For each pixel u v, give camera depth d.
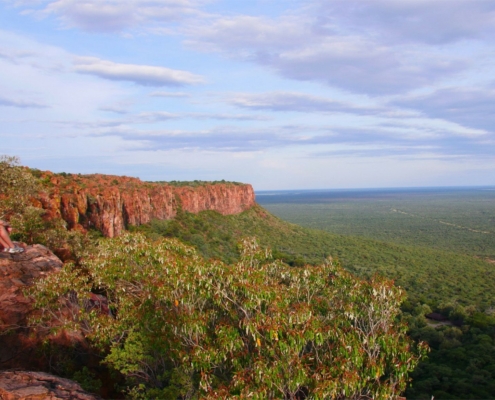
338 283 14.80
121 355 14.18
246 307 11.76
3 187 25.73
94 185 61.19
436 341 40.91
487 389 28.55
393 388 11.33
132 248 16.84
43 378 9.72
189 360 12.48
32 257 18.75
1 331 14.06
